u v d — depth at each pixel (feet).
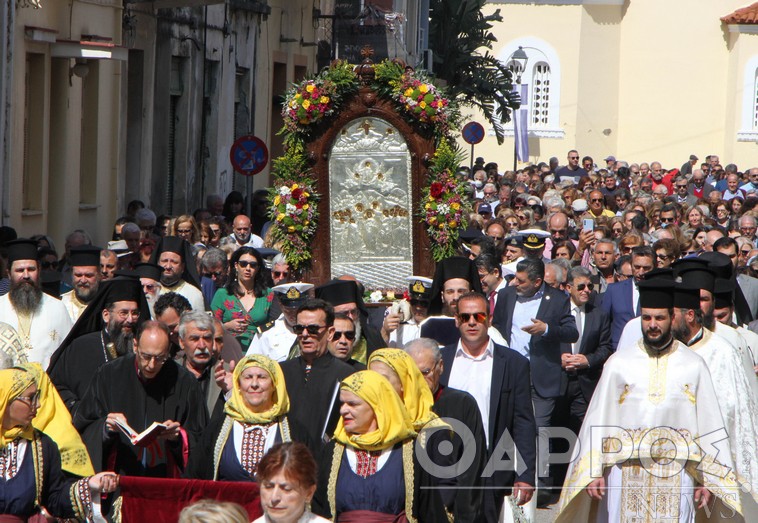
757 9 345.31
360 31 233.14
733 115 349.41
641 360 62.80
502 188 176.65
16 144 118.62
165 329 59.00
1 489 52.26
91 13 135.64
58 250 130.62
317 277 101.04
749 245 115.55
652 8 354.33
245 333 85.25
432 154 99.66
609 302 88.74
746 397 65.62
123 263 100.78
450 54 281.33
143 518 53.72
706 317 71.00
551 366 82.69
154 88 157.07
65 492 53.57
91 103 139.23
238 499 53.31
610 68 356.79
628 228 134.51
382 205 100.32
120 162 148.05
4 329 68.95
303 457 45.60
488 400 64.03
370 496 51.70
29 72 123.85
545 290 83.92
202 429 59.93
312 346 60.08
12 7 113.29
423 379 55.21
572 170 254.27
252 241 122.93
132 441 55.72
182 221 110.73
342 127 100.22
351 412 51.98
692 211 150.82
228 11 182.91
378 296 98.68
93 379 60.03
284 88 217.97
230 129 188.85
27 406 52.39
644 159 358.84
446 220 98.89
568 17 351.25
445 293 75.00
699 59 354.13
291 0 217.77
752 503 63.57
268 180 215.31
